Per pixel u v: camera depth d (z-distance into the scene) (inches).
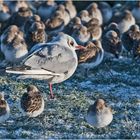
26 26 1029.2
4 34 936.9
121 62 923.4
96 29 992.2
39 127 672.4
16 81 815.1
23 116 698.2
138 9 1152.8
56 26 1032.2
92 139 642.2
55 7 1138.7
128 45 957.8
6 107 676.7
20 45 871.7
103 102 660.7
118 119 697.6
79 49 831.1
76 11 1209.4
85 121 688.4
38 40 921.5
